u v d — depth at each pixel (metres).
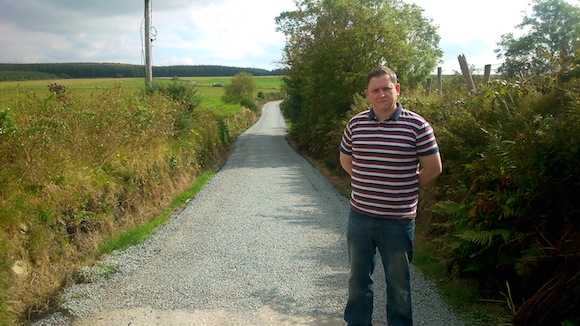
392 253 3.07
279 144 25.41
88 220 6.40
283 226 7.04
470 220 4.24
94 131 7.88
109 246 6.12
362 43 16.64
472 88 7.59
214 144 17.94
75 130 7.35
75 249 5.88
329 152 15.00
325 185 11.19
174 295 4.38
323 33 18.47
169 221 7.59
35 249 5.20
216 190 10.69
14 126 5.57
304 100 22.62
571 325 2.96
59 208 5.98
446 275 4.58
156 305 4.17
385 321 3.77
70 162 6.80
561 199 3.52
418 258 5.13
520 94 5.33
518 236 3.74
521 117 4.63
